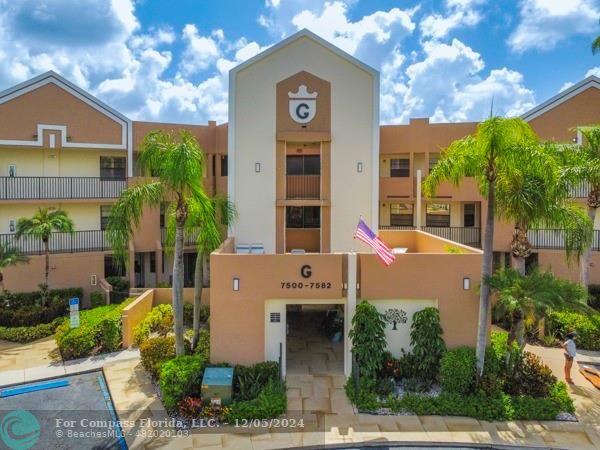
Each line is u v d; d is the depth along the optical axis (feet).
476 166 37.91
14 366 45.91
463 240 74.90
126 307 52.75
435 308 41.88
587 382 41.65
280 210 57.98
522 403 36.17
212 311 41.75
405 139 79.15
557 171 37.88
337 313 55.26
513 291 37.78
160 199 40.11
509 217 43.68
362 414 36.29
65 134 70.13
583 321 50.75
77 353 47.75
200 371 38.81
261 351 42.01
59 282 67.15
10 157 70.44
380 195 79.10
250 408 35.50
